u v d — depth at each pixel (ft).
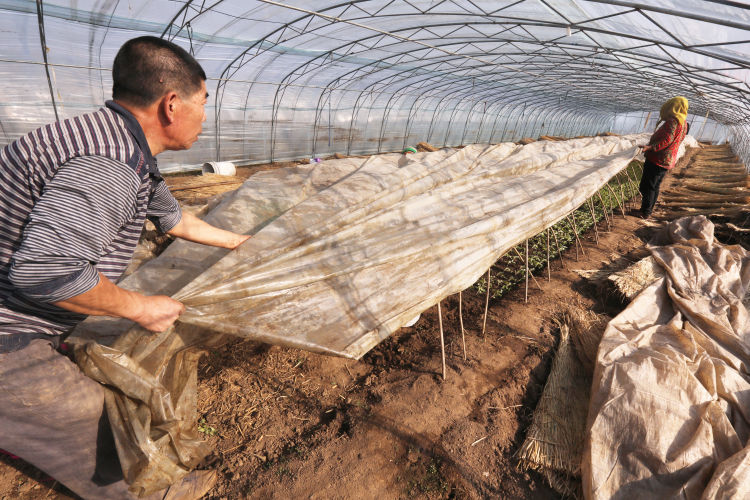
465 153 14.62
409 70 47.21
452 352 11.21
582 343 11.91
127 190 4.34
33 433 4.77
